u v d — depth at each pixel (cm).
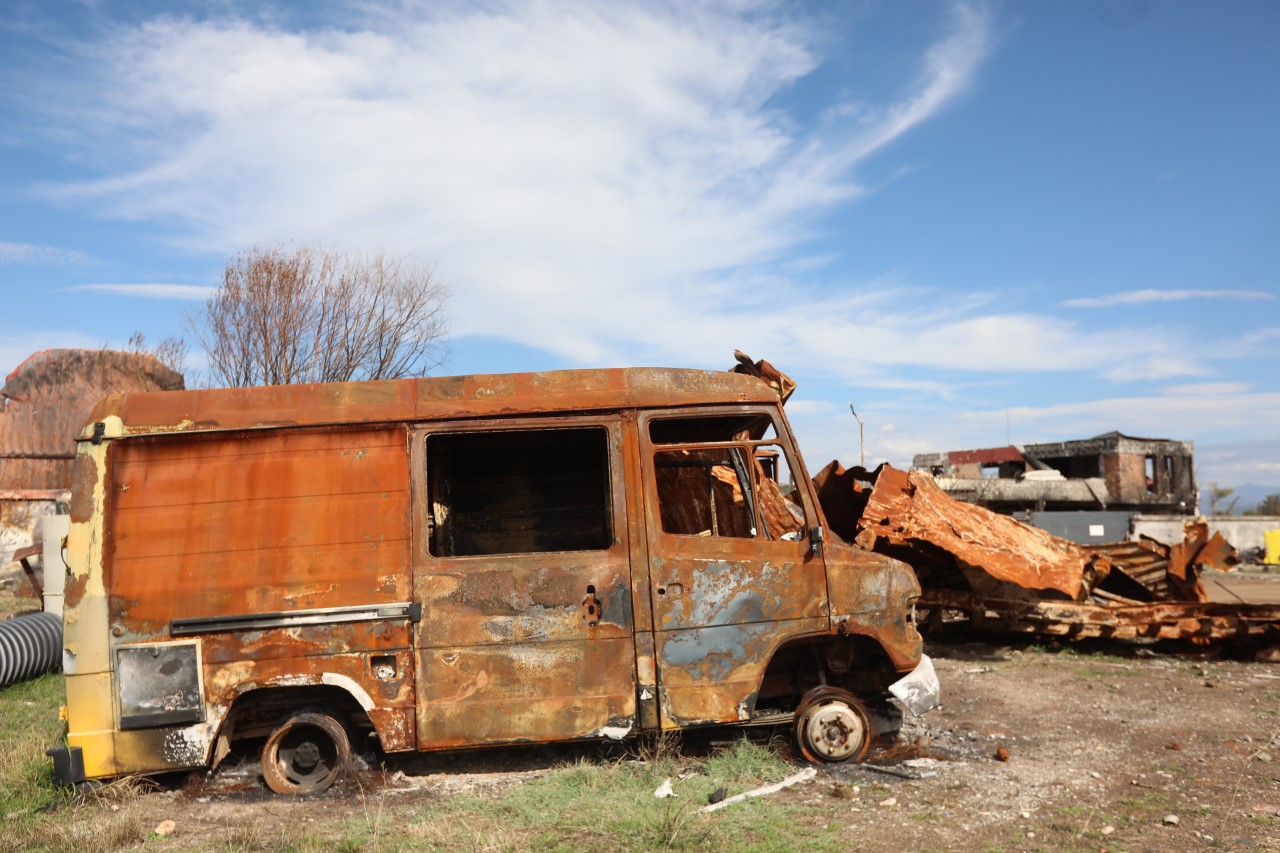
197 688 558
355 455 586
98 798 547
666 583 584
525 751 629
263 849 464
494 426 592
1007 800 520
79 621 559
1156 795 528
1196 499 4159
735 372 641
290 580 569
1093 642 1102
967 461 4488
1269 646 1012
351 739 589
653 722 575
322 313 2055
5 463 1711
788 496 1111
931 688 598
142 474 575
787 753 604
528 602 575
